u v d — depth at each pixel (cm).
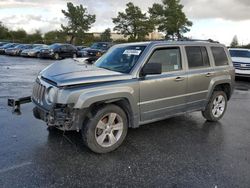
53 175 396
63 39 6612
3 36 7988
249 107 887
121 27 6109
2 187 361
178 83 569
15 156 446
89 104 440
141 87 504
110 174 407
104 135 471
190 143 538
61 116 438
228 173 421
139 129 610
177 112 588
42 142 506
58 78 452
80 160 445
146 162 449
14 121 616
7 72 1603
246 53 1691
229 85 703
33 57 3145
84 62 616
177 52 582
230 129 636
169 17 5625
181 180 398
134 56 531
